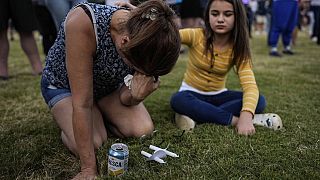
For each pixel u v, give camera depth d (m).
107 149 1.80
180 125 2.12
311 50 6.18
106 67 1.73
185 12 4.99
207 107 2.15
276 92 3.03
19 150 1.83
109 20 1.60
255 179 1.51
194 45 2.31
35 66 3.77
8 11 3.51
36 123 2.28
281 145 1.86
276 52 5.38
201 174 1.53
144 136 1.94
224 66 2.27
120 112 1.96
